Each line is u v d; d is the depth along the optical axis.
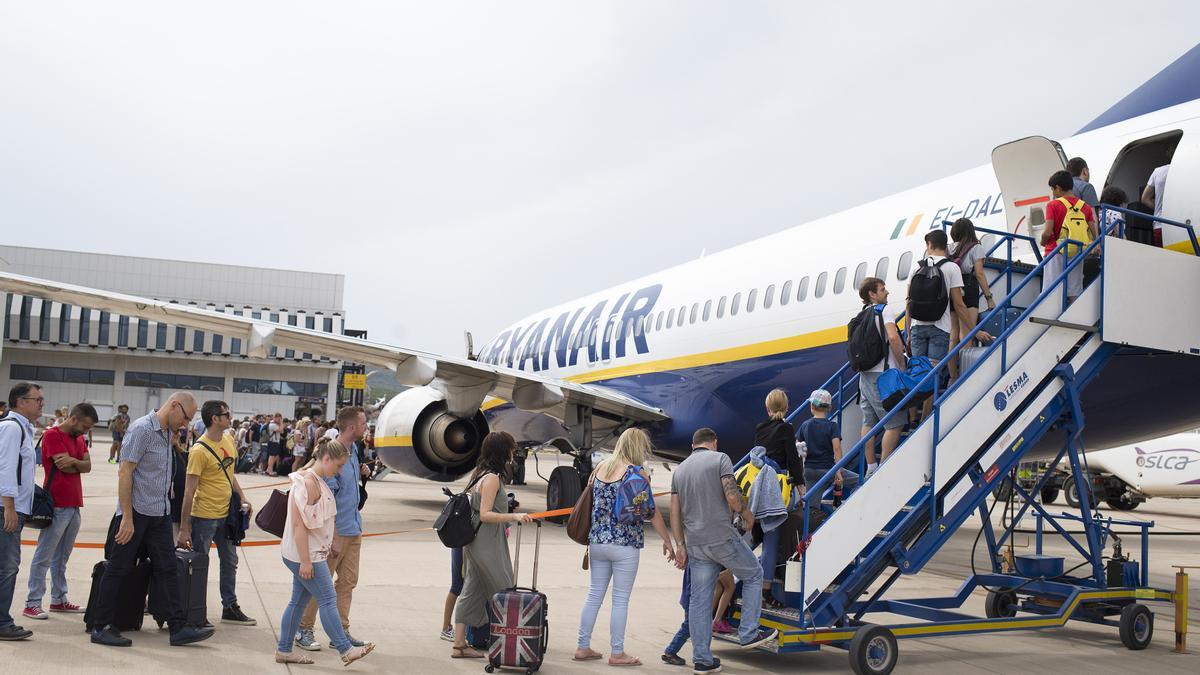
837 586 6.99
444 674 6.36
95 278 69.44
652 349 16.38
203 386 67.31
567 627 8.20
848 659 7.17
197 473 7.22
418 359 13.40
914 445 7.11
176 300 70.50
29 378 64.75
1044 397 7.71
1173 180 8.38
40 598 7.54
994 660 7.39
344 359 14.38
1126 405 9.30
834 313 11.98
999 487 9.40
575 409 16.11
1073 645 8.09
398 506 20.05
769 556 7.37
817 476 8.08
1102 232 7.82
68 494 7.54
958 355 7.84
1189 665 7.32
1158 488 24.91
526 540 14.34
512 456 6.82
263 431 31.69
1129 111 10.70
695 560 6.62
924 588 11.16
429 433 15.28
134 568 7.00
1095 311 7.84
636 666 6.82
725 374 14.21
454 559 7.29
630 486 6.70
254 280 71.94
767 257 13.88
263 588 9.32
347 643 6.36
